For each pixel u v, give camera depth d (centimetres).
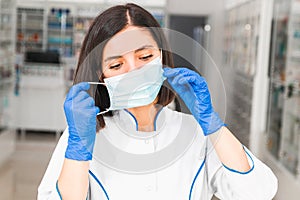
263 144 524
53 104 707
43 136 700
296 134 411
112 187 112
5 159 542
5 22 538
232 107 727
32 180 466
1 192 420
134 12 103
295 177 388
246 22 655
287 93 451
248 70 603
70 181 104
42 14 849
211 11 1021
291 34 452
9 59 561
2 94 529
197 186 114
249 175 110
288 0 463
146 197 112
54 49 852
